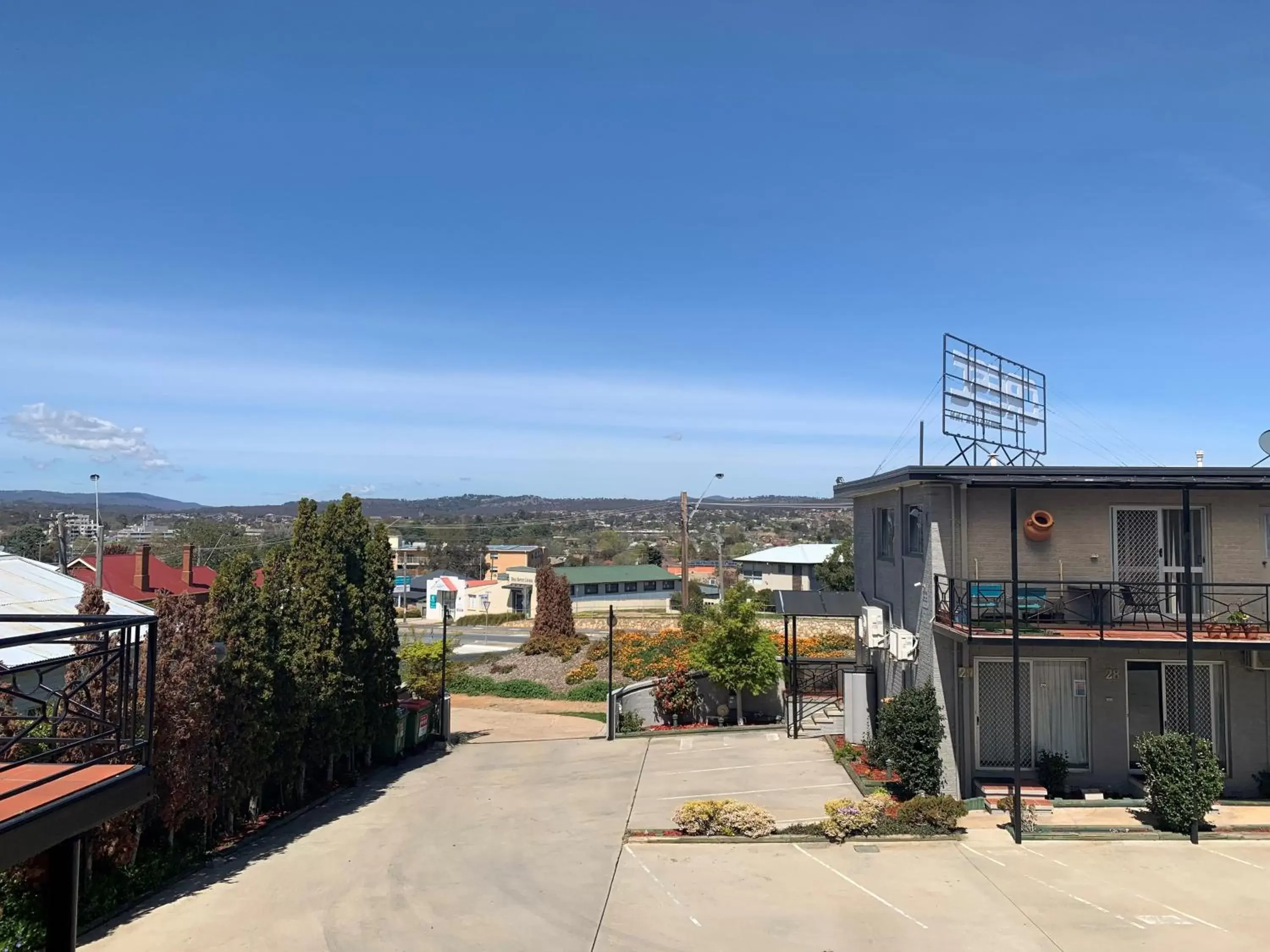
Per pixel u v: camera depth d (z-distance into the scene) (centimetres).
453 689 3706
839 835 1331
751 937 1005
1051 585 1553
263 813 1664
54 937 603
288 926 1075
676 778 1841
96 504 3112
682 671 2598
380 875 1280
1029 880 1158
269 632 1594
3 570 2019
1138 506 1555
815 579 6856
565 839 1432
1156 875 1165
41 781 525
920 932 1005
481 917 1091
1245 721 1503
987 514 1580
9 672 550
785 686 2359
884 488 1758
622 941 1007
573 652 3909
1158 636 1395
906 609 1806
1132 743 1531
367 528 2119
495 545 11006
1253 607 1509
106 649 625
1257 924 1008
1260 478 1348
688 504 4612
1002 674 1567
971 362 1903
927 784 1473
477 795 1822
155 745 1270
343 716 1862
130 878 1187
